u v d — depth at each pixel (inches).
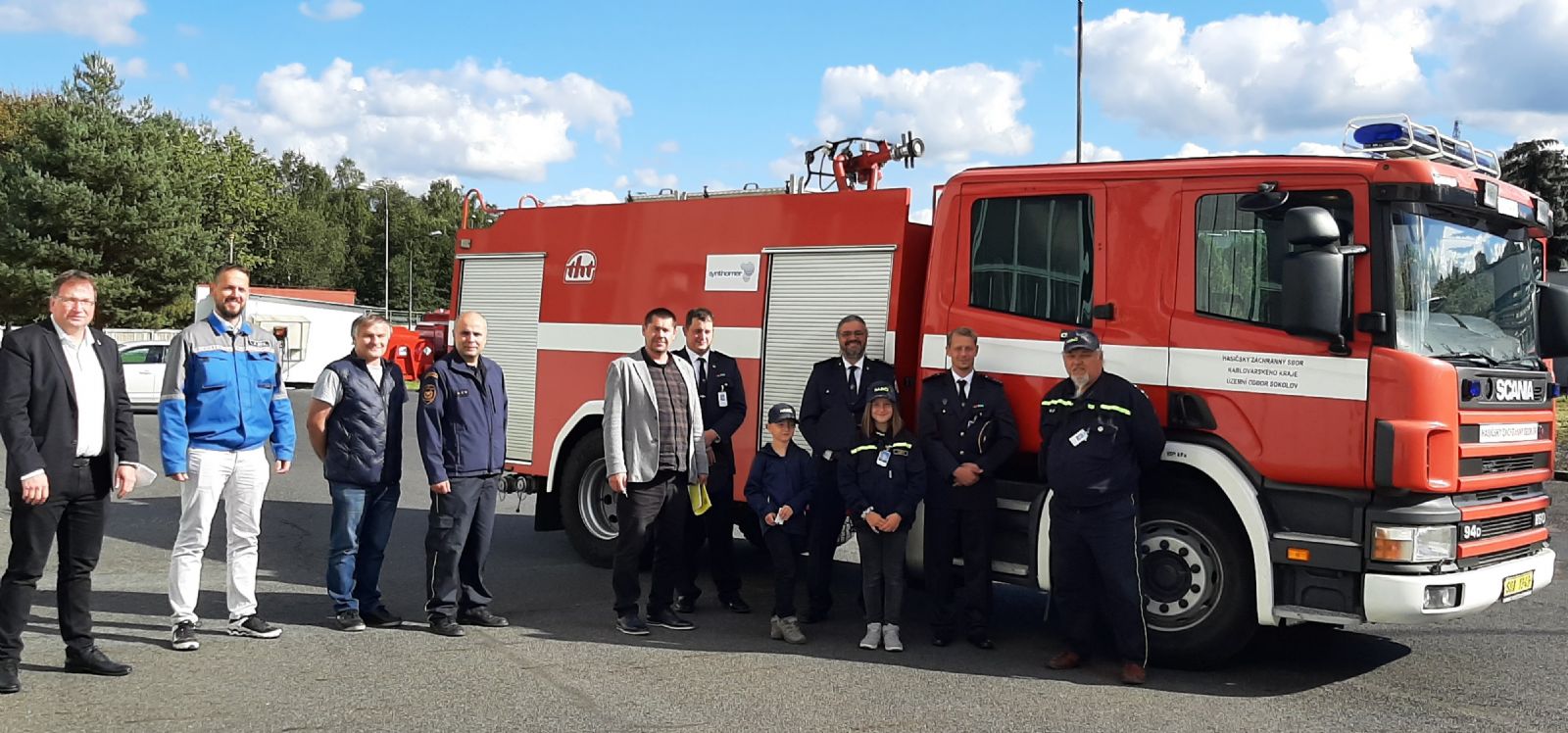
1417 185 214.4
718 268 320.8
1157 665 239.9
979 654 248.2
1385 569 213.5
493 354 378.9
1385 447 211.9
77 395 208.1
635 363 261.9
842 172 337.4
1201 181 237.5
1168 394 237.9
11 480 201.2
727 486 287.9
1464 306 233.3
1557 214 1428.4
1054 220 256.1
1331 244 216.2
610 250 349.4
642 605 293.6
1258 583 223.9
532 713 199.3
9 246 1524.4
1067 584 233.8
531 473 366.3
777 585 258.8
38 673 216.1
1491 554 227.3
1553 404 252.4
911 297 285.7
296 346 1397.6
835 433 263.3
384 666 228.5
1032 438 254.1
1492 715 206.5
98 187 1581.0
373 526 263.0
